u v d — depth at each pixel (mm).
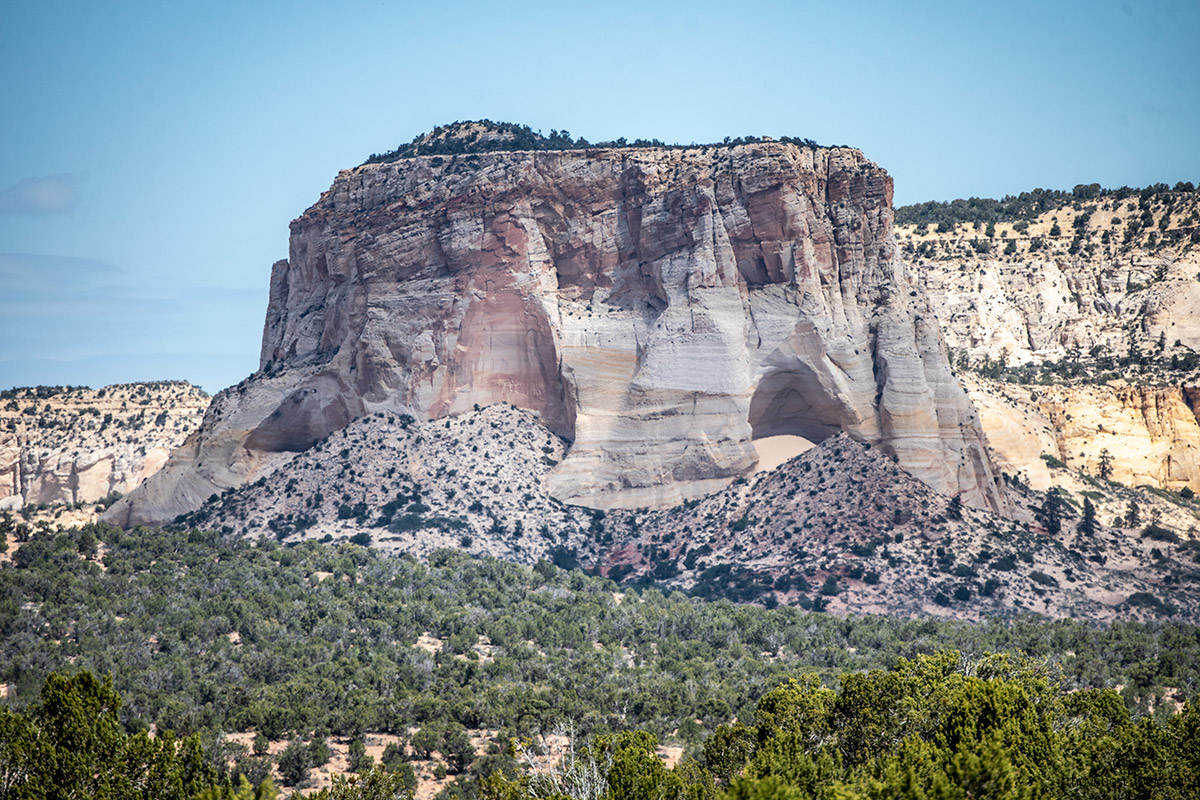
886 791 147500
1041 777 163750
